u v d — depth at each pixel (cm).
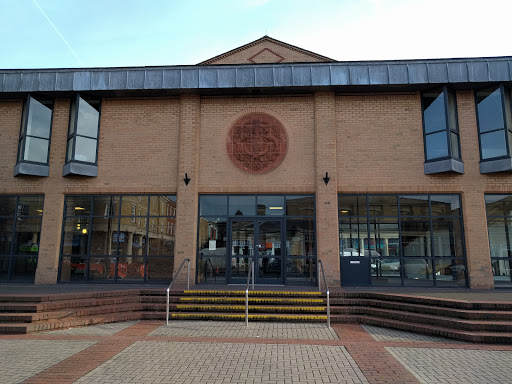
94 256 1263
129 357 600
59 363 567
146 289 1026
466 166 1213
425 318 789
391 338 734
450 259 1190
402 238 1215
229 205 1271
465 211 1194
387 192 1232
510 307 777
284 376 518
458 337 710
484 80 1178
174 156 1291
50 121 1337
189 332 775
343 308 910
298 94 1297
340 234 1227
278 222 1253
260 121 1295
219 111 1309
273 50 1648
